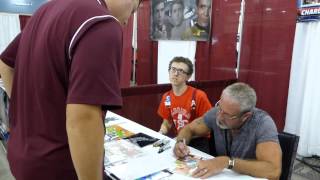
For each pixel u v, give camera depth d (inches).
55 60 28.3
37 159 30.5
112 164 53.1
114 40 27.4
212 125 64.9
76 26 27.3
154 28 192.2
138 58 210.7
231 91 54.9
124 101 112.5
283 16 121.2
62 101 29.4
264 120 56.7
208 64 158.9
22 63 32.6
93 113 26.2
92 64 26.1
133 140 65.4
